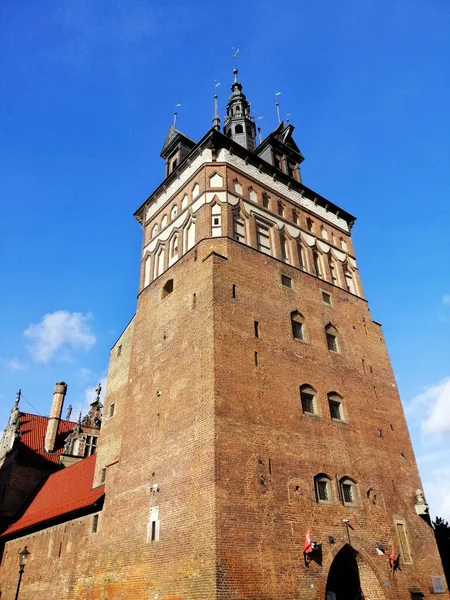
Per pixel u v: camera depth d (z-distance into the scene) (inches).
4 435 1968.5
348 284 1477.6
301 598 814.5
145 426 1085.1
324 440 1049.5
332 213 1600.6
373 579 964.0
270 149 1563.7
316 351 1189.1
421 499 1149.1
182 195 1393.9
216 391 919.7
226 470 844.6
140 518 964.6
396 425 1258.6
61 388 2101.4
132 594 895.1
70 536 1205.1
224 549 767.7
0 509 1701.5
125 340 1439.5
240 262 1171.3
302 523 896.9
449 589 1121.4
